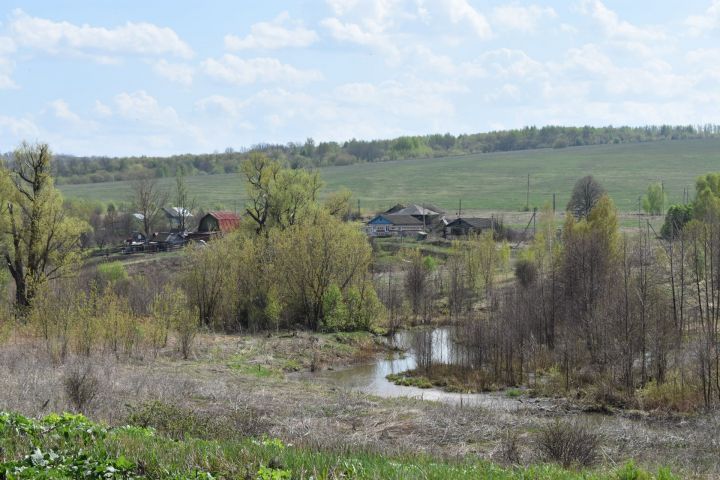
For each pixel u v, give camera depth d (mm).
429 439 26406
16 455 13688
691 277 60688
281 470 13570
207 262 66438
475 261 84625
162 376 37812
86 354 43188
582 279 56250
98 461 13391
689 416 35219
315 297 66188
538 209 165375
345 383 46875
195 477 13039
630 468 16516
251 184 79438
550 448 22359
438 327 70625
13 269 58094
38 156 57906
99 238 128750
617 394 39844
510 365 47312
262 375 45906
